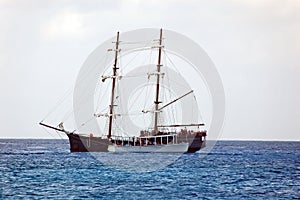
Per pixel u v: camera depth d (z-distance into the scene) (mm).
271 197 96312
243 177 129750
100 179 119875
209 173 139375
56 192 98062
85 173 133000
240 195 98188
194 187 108312
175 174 135250
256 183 117000
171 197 94562
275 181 121375
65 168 146875
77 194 96062
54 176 124812
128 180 119000
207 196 96438
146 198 93000
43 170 140000
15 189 101375
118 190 101875
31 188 102812
